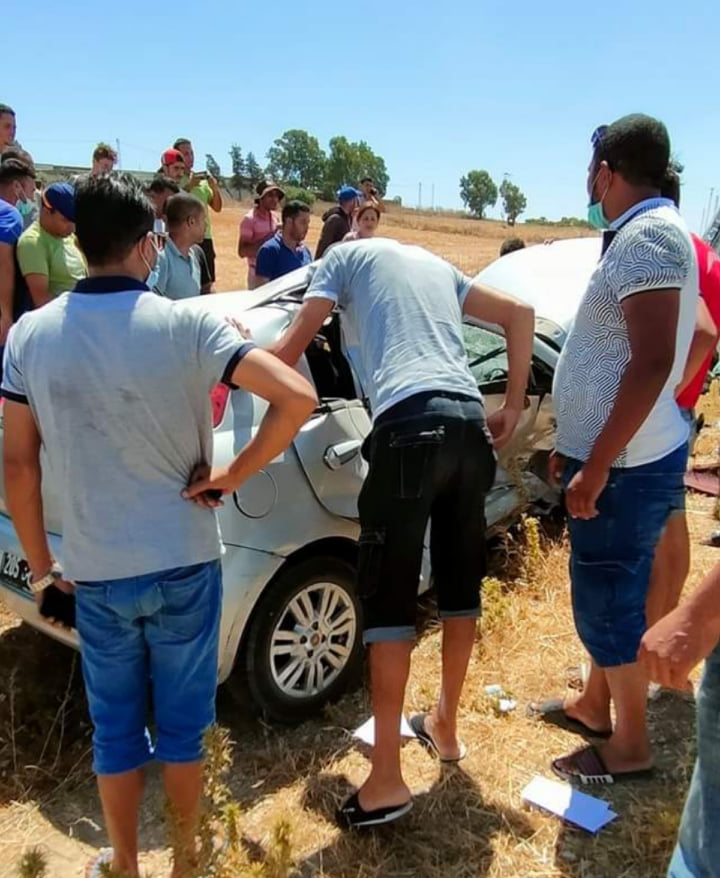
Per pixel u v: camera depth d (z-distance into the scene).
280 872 2.22
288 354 2.71
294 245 6.46
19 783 2.95
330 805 2.79
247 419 3.08
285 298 3.61
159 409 2.01
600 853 2.54
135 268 2.08
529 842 2.59
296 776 2.95
